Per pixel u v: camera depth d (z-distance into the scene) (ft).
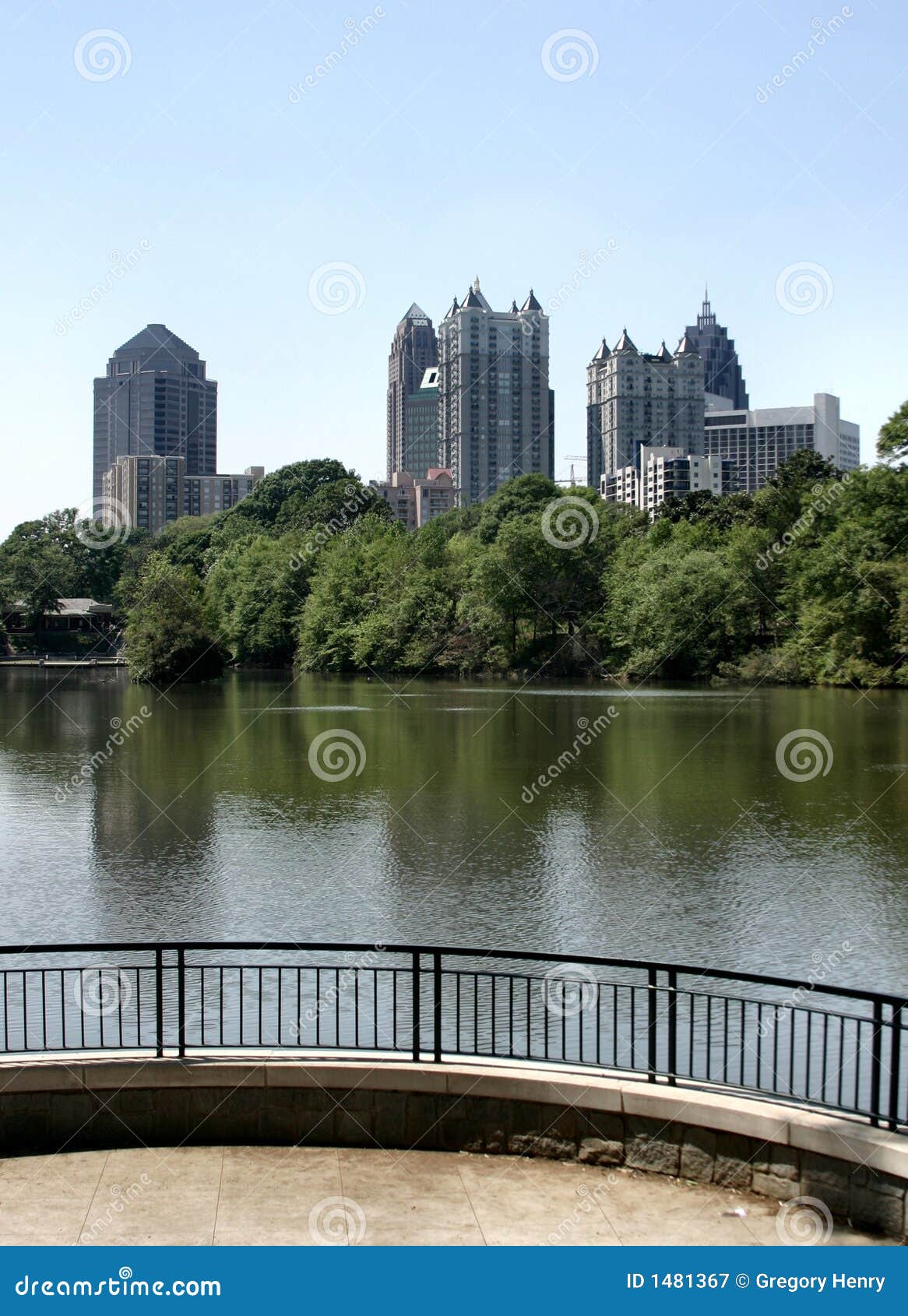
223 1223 37.01
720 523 447.42
